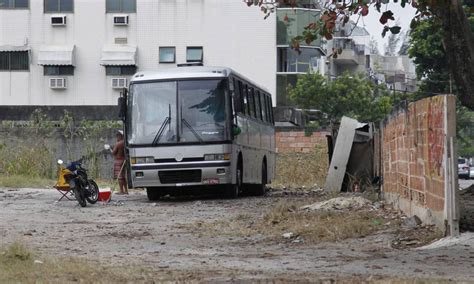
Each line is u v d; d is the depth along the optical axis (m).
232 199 33.19
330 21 19.72
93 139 49.41
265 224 21.89
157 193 34.16
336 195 30.64
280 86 71.94
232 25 71.12
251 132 36.72
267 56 70.94
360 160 37.44
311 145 51.28
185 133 32.31
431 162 18.41
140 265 14.62
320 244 18.09
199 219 24.44
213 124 32.38
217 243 18.58
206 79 32.72
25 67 72.06
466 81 22.05
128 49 71.31
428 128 18.77
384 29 19.64
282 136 51.50
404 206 22.45
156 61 71.62
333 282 12.20
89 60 71.88
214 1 71.19
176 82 32.75
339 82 75.12
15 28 72.06
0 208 28.53
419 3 19.59
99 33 71.94
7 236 19.78
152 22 71.62
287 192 40.19
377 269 13.98
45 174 48.47
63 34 72.06
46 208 28.75
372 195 29.02
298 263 14.98
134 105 32.81
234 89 33.06
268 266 14.57
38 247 17.53
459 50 21.86
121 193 38.09
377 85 82.31
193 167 32.16
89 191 30.14
